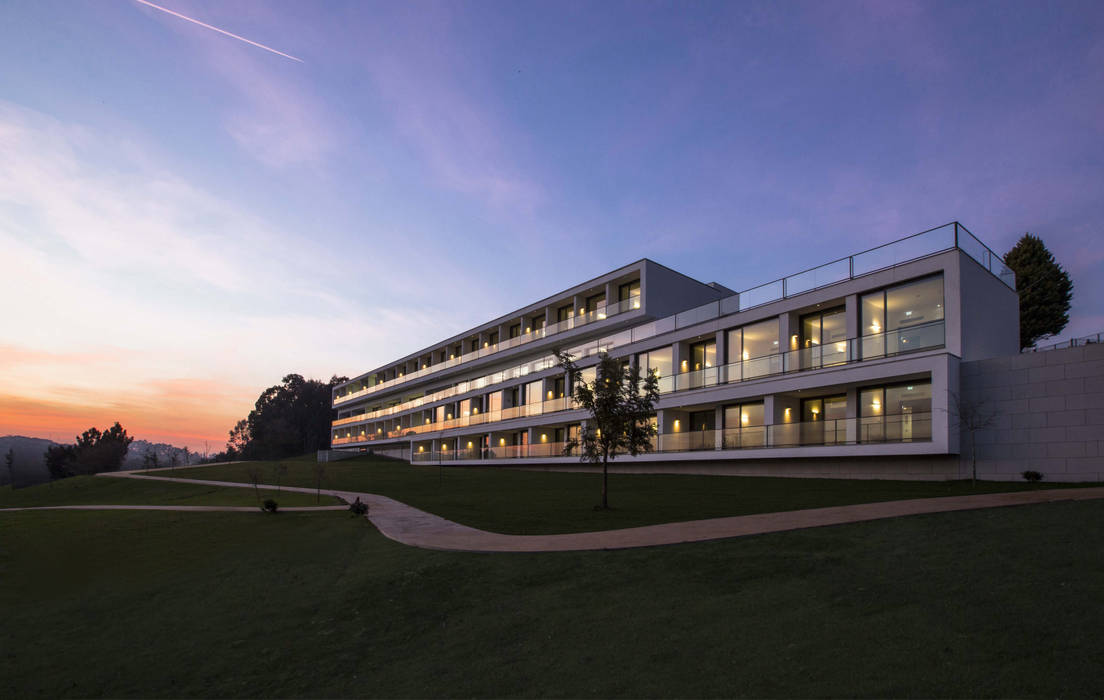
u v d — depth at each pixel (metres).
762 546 9.76
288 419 105.62
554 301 43.44
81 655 8.34
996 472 18.73
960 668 4.81
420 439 58.81
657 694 5.06
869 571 7.84
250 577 11.79
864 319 23.14
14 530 20.44
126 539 17.84
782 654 5.53
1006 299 23.11
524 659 6.34
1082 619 5.52
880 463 21.64
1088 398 17.27
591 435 17.59
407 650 7.20
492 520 15.52
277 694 6.41
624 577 8.70
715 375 28.70
